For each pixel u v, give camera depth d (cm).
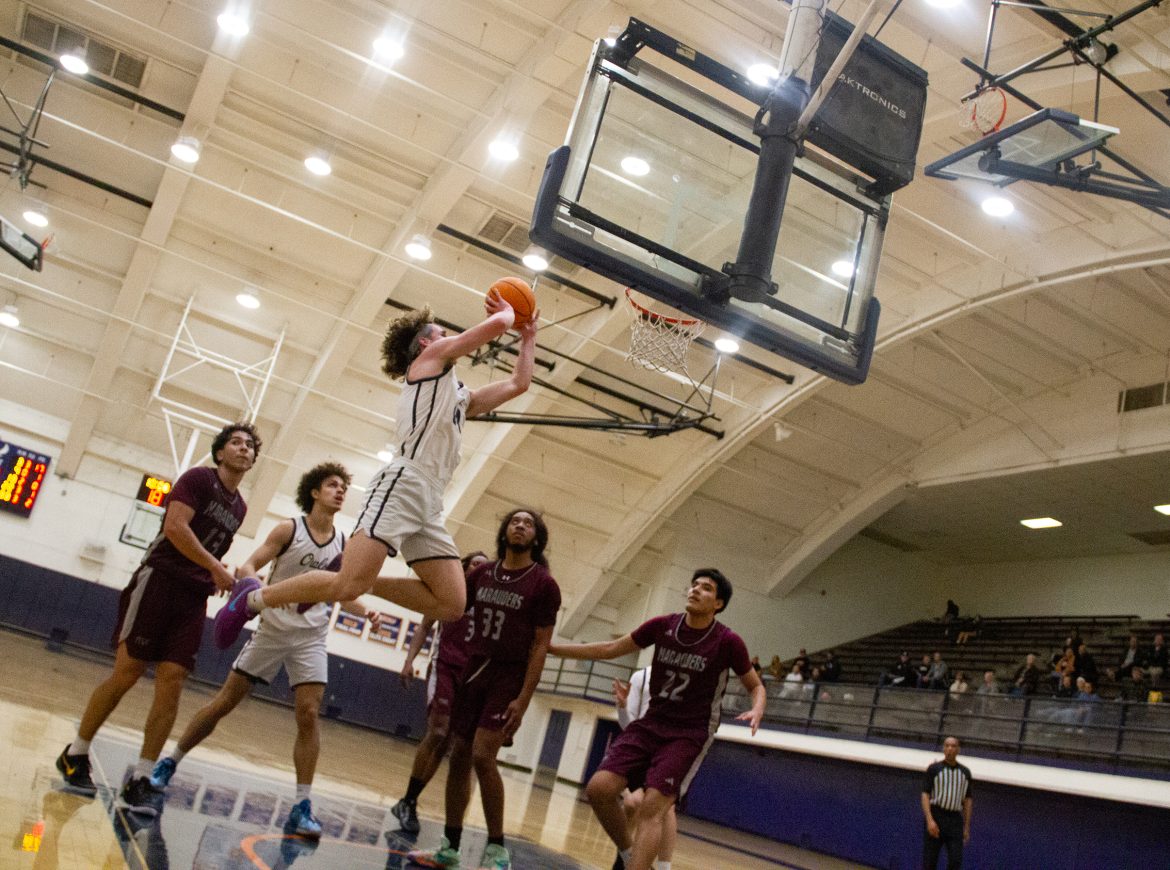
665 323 1698
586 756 2478
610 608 2753
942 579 3047
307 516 518
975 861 1582
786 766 2012
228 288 2103
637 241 569
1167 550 2500
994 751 1586
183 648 442
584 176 567
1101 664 2278
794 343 589
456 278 2008
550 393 2161
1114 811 1411
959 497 2470
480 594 515
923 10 1275
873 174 626
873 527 2870
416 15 1495
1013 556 2827
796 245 602
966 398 2241
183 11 1575
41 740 558
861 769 1839
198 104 1666
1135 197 890
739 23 1414
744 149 608
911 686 2128
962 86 1362
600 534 2605
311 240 1984
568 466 2464
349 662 2592
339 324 2136
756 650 2722
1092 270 1606
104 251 2084
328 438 2400
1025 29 1245
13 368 2255
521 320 413
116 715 885
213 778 578
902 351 2102
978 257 1781
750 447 2444
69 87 1762
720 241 589
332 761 1128
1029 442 2170
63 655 1869
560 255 559
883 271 1864
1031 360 2075
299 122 1734
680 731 459
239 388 2306
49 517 2392
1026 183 1549
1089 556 2684
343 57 1589
